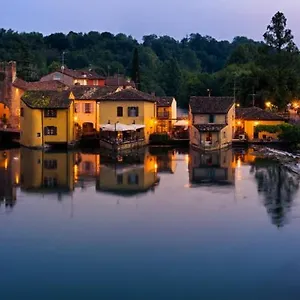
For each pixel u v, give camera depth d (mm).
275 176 60531
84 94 104625
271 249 33188
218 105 97625
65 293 27031
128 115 100250
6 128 104062
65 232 36875
